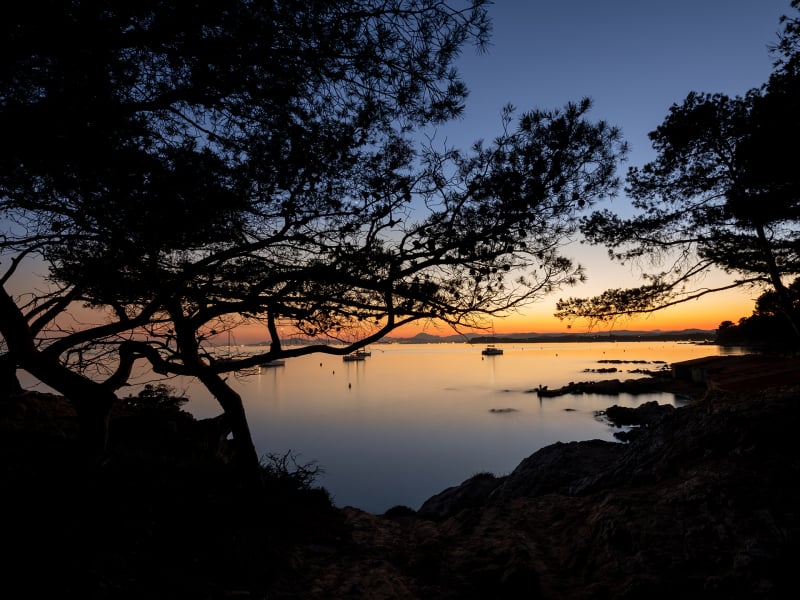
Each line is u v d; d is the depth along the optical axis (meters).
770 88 10.34
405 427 53.06
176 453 8.59
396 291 5.04
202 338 6.83
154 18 2.95
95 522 4.19
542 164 4.37
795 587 3.77
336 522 7.91
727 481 6.03
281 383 118.00
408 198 4.58
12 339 4.71
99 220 3.75
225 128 4.22
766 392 8.88
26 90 3.14
